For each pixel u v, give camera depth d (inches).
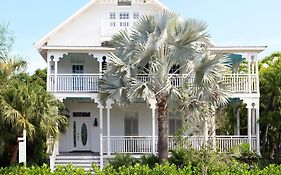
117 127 1075.9
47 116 762.8
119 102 829.2
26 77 916.6
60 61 1078.4
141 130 1076.5
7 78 755.4
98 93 915.4
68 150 1072.2
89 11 1075.9
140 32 840.9
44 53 1019.3
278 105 963.3
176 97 789.9
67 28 1068.5
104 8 1077.1
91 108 1083.9
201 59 803.4
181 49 821.9
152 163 839.1
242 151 897.5
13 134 753.6
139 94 799.1
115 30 1072.2
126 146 976.3
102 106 965.8
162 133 802.2
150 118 1080.2
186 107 795.4
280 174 489.4
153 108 956.0
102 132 993.5
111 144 973.2
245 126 1134.4
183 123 815.1
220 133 1136.8
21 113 742.5
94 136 1079.6
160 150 800.9
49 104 778.2
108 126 959.0
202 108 793.6
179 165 749.9
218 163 560.1
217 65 800.3
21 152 628.7
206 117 805.9
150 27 834.8
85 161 935.7
